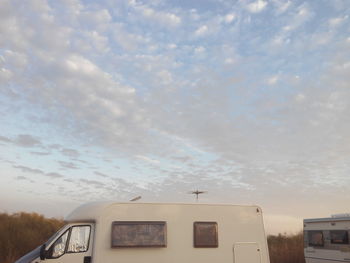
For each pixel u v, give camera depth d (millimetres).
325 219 14375
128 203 9945
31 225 24203
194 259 10023
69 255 9156
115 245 9359
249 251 10539
